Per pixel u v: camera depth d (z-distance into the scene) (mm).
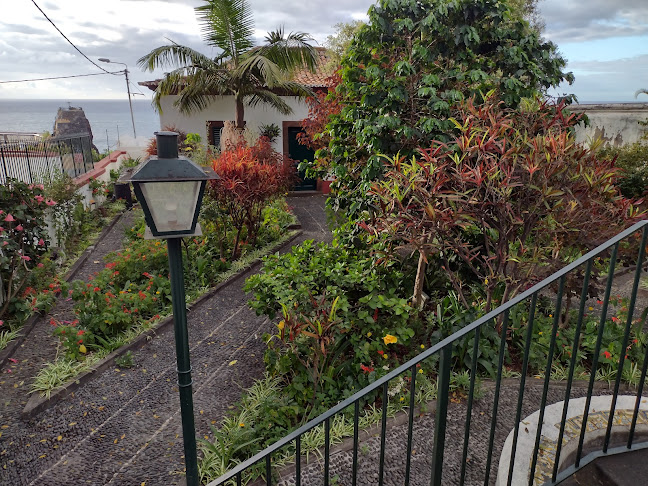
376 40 5168
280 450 3369
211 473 3260
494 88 4988
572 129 4438
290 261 5035
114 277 6508
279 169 9781
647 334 4195
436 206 3885
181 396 2469
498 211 3865
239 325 5809
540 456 2699
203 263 7098
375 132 4812
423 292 5371
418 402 3736
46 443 3744
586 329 4469
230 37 11492
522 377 1900
